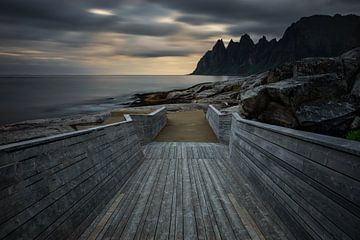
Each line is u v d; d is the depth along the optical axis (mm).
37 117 26516
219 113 9734
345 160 2143
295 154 3047
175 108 18766
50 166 2836
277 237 2928
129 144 5996
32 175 2514
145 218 3418
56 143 3047
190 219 3385
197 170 5719
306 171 2756
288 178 3162
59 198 2826
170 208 3729
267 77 13312
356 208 1953
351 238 1964
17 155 2363
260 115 10047
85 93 67062
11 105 38656
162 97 32219
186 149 7949
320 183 2471
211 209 3684
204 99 22453
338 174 2215
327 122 8664
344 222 2064
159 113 11219
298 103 9094
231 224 3238
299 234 2729
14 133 11102
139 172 5598
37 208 2461
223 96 22609
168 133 11023
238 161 5773
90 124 13406
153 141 9531
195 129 11828
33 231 2320
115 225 3230
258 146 4477
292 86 9133
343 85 9578
